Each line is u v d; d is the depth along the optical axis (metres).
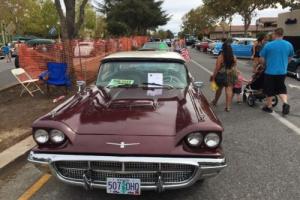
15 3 55.31
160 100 4.77
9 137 6.59
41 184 4.77
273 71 8.58
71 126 4.04
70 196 4.43
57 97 10.57
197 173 3.82
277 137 6.81
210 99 10.55
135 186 3.82
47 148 3.95
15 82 14.54
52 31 39.31
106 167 3.84
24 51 12.45
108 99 4.82
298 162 5.52
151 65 5.62
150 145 3.79
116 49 26.81
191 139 3.87
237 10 43.47
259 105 9.77
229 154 5.87
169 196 4.41
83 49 16.94
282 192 4.53
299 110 9.18
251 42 29.81
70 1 13.32
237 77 8.92
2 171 5.07
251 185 4.72
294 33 18.86
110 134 3.91
